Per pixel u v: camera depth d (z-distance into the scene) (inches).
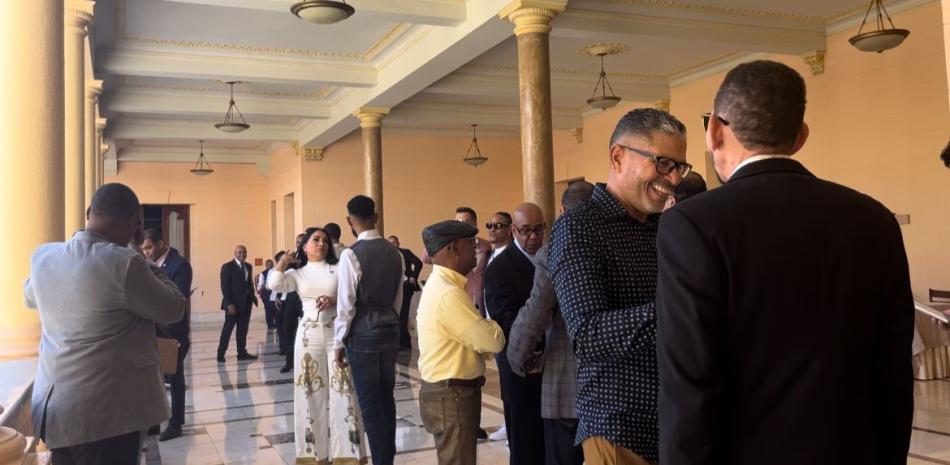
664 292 61.9
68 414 111.1
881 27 378.9
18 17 161.3
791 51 408.5
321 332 197.9
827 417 58.4
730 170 67.8
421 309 140.4
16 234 158.9
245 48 426.0
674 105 524.4
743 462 59.7
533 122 314.7
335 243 307.3
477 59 470.0
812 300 59.7
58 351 113.2
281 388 348.8
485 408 284.0
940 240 355.9
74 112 262.4
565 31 353.4
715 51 454.6
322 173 669.9
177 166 787.4
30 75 161.6
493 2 329.4
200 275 791.1
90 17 263.9
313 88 533.3
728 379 60.4
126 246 123.6
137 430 116.6
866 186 389.7
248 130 649.0
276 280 193.6
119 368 115.0
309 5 281.0
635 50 449.7
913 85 366.0
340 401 193.8
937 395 273.6
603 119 609.3
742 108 64.6
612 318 78.6
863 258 61.2
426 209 700.7
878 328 62.5
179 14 365.1
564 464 121.3
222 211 801.6
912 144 366.3
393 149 691.4
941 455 196.9
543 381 124.2
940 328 307.6
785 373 59.2
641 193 87.0
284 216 738.8
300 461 196.5
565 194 144.1
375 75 471.5
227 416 288.2
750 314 59.8
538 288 117.8
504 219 213.3
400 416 277.4
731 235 60.4
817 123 416.5
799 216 61.1
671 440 59.1
